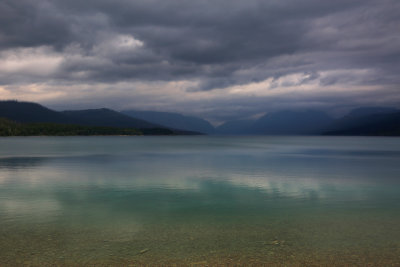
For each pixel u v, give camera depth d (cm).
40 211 1792
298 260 1040
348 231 1385
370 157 6500
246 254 1093
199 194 2369
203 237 1296
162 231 1390
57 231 1381
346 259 1048
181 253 1102
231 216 1684
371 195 2325
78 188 2639
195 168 4300
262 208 1886
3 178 3225
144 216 1684
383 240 1255
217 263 1012
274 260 1038
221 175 3522
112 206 1939
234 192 2459
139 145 13088
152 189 2597
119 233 1352
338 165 4766
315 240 1255
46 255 1079
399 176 3431
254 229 1424
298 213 1752
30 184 2836
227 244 1203
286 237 1295
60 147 10594
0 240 1247
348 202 2066
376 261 1032
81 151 8356
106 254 1090
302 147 11706
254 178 3288
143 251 1123
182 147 11544
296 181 3059
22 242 1221
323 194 2367
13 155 6744
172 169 4162
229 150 9394
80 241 1237
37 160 5506
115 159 5853
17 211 1789
